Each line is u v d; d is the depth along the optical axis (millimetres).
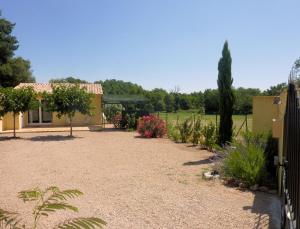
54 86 19625
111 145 15453
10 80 39375
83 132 21984
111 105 29406
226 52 12289
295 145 3812
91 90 26438
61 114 19312
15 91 18328
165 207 6086
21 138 18594
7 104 18125
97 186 7766
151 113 23984
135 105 25156
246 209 5918
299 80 5578
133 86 66438
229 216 5559
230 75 12297
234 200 6484
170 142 16609
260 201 6395
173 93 60281
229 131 12297
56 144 15922
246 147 8180
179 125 17938
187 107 57031
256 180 7301
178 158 11742
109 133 21297
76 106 19188
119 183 8031
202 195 6852
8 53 39281
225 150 9211
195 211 5840
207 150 13742
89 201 6523
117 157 12062
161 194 6969
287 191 4660
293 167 3982
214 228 5055
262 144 8289
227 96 12266
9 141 17219
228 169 8102
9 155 12766
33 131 22109
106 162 11047
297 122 3688
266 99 9758
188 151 13492
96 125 25953
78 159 11711
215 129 14008
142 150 13812
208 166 10102
